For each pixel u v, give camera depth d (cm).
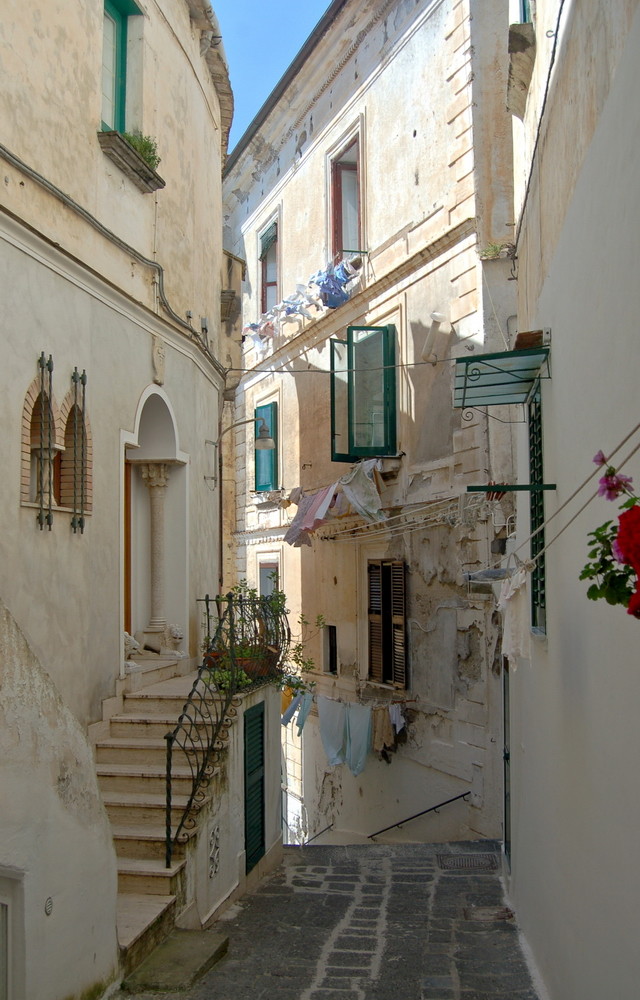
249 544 2444
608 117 438
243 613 1093
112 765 895
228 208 2616
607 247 443
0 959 481
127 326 1016
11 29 781
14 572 755
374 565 1714
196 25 1289
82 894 563
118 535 977
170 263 1163
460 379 726
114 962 618
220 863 896
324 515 1672
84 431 890
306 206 2062
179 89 1217
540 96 744
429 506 1467
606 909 446
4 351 751
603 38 452
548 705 661
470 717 1348
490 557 1298
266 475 2280
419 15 1560
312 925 859
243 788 992
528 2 839
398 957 751
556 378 633
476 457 1337
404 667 1562
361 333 1678
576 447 546
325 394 1967
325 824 1909
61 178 866
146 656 1149
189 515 1205
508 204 1375
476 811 1323
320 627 1828
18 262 778
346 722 1631
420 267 1552
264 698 1104
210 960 693
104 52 1041
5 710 482
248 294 2456
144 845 782
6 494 747
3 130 768
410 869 1122
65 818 543
